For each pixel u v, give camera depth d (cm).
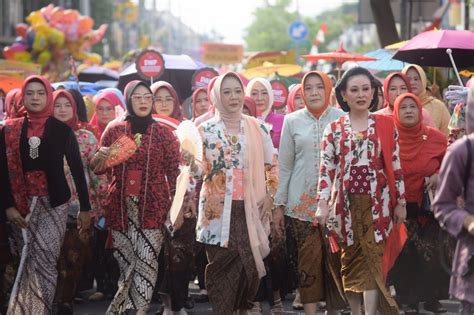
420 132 1648
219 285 1503
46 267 1588
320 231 1587
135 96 1606
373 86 1496
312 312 1595
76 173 1619
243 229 1505
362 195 1468
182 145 1518
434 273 1678
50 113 1605
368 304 1461
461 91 1636
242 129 1521
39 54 5884
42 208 1590
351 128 1481
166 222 1595
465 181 1070
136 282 1581
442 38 2005
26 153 1581
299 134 1616
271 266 1677
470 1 4000
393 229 1481
